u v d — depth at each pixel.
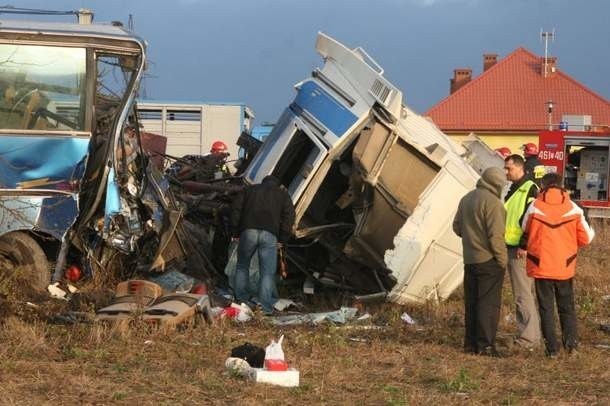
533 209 9.70
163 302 10.30
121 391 7.18
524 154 12.75
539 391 7.95
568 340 9.81
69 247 11.91
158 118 27.69
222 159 16.70
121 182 11.94
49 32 11.55
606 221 29.58
